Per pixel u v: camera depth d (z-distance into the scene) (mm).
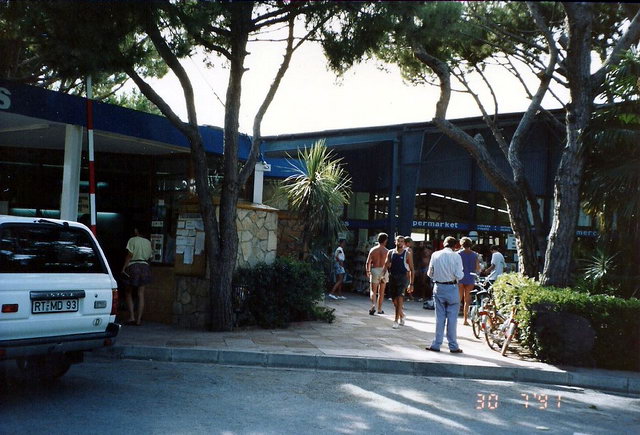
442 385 7980
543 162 23672
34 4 9344
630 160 10664
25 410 5727
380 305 15164
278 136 22453
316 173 17812
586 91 10891
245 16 10484
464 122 22062
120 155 14930
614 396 7945
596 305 9211
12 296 5988
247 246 12336
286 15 10516
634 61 10516
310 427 5594
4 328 5914
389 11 9539
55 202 15312
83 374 7492
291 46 11312
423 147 23172
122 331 10758
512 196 12398
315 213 17406
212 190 13906
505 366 8820
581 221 22609
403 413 6309
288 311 12242
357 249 22672
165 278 12398
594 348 9234
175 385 7086
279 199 19109
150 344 9312
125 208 14992
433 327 13039
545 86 12977
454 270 9891
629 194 10445
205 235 11500
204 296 11656
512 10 12727
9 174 14922
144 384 7062
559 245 10898
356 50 10383
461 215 23469
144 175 14984
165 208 14422
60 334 6441
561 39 12977
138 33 10727
